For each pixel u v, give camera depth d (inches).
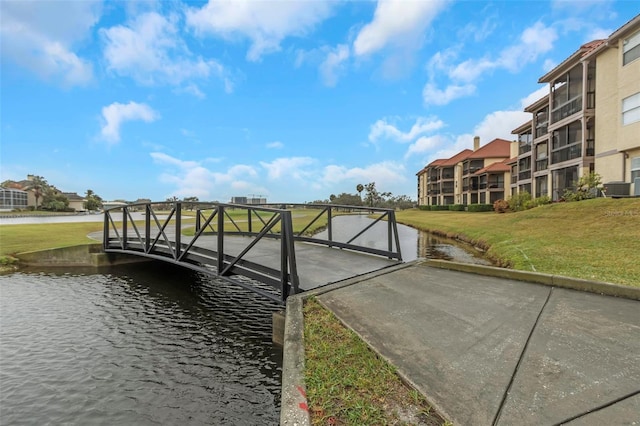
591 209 484.7
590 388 85.4
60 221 1213.7
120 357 203.9
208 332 241.0
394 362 102.9
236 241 409.1
